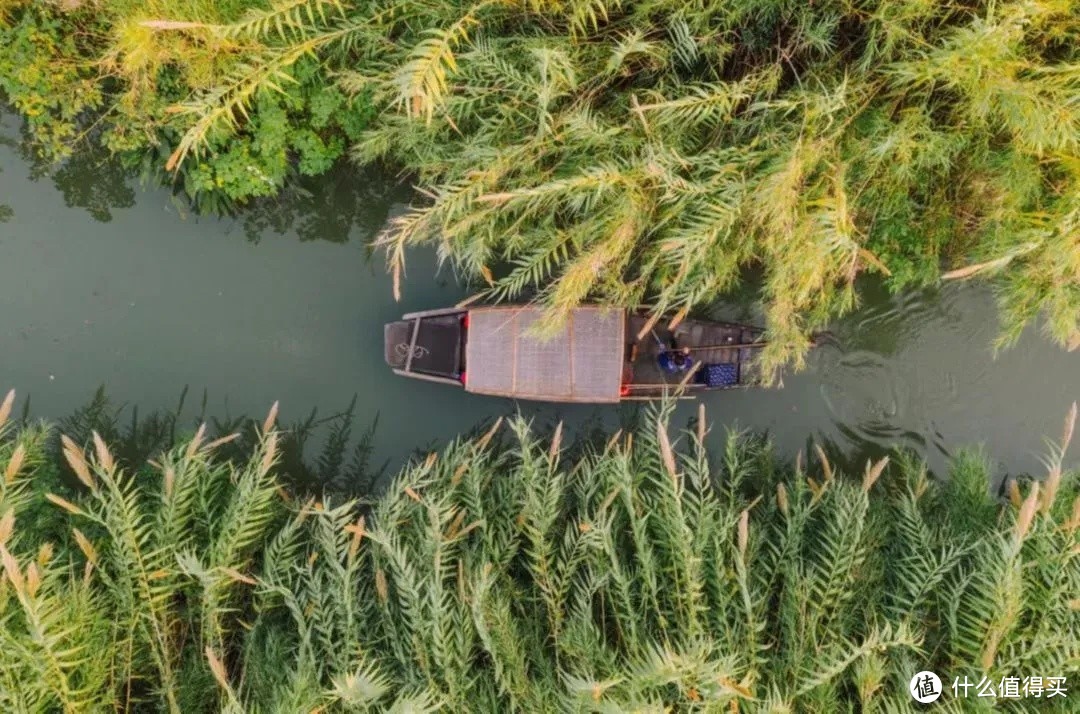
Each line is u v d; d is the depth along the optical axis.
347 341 7.46
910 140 5.17
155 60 5.39
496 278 7.27
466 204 5.49
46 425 6.45
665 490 5.56
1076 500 5.12
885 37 5.26
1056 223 4.80
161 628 5.66
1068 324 5.32
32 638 4.47
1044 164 5.41
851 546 5.45
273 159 6.54
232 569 5.28
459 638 5.22
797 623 5.38
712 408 7.47
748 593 5.17
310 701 4.69
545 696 5.07
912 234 6.35
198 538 6.17
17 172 7.20
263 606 5.74
